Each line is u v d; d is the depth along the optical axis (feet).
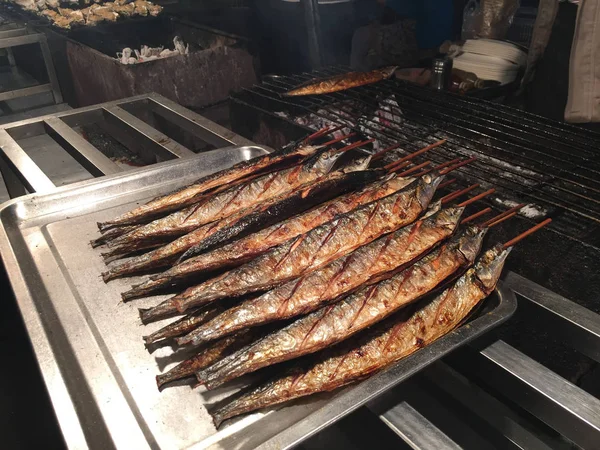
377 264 1.57
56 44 5.34
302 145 2.31
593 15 3.16
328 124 3.28
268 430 1.30
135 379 1.44
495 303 1.63
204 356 1.47
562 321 1.59
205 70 4.32
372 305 1.48
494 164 2.56
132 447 1.26
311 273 1.54
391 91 3.49
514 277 1.77
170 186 2.37
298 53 5.84
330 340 1.42
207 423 1.32
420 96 3.43
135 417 1.34
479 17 4.45
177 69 4.18
